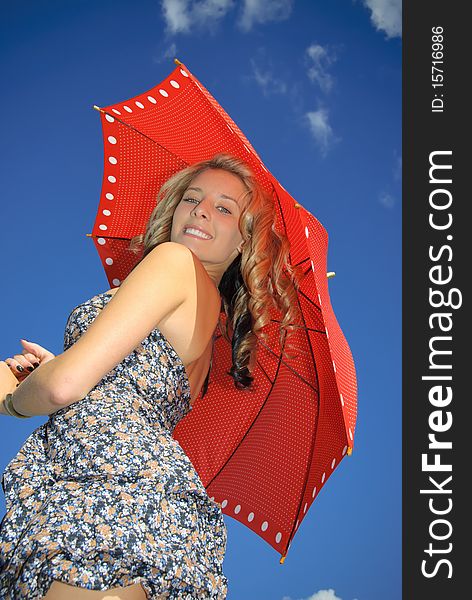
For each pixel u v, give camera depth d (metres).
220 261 2.02
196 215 2.00
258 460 2.22
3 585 1.40
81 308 1.75
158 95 2.24
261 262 2.03
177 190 2.11
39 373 1.52
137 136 2.30
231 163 2.06
